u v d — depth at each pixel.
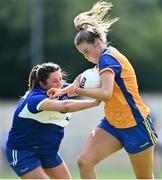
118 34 108.88
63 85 22.16
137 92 21.05
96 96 20.11
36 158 21.56
